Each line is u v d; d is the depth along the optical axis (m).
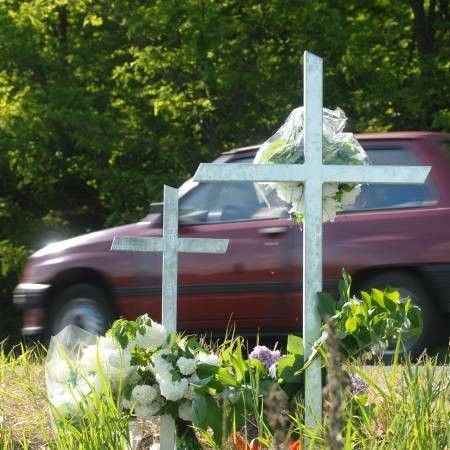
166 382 5.85
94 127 22.89
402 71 22.98
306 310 5.91
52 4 23.56
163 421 6.09
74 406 5.91
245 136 22.84
